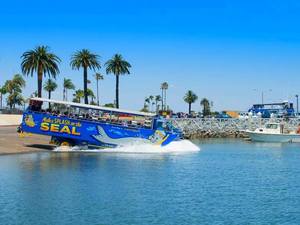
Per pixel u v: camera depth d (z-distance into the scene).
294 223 23.25
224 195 30.16
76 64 95.62
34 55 83.06
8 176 36.06
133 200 28.05
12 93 187.00
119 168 41.88
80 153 53.84
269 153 64.81
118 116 56.62
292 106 133.38
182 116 127.31
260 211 25.75
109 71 105.44
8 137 64.81
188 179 36.62
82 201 27.47
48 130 54.38
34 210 25.14
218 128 109.50
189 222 23.22
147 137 57.19
